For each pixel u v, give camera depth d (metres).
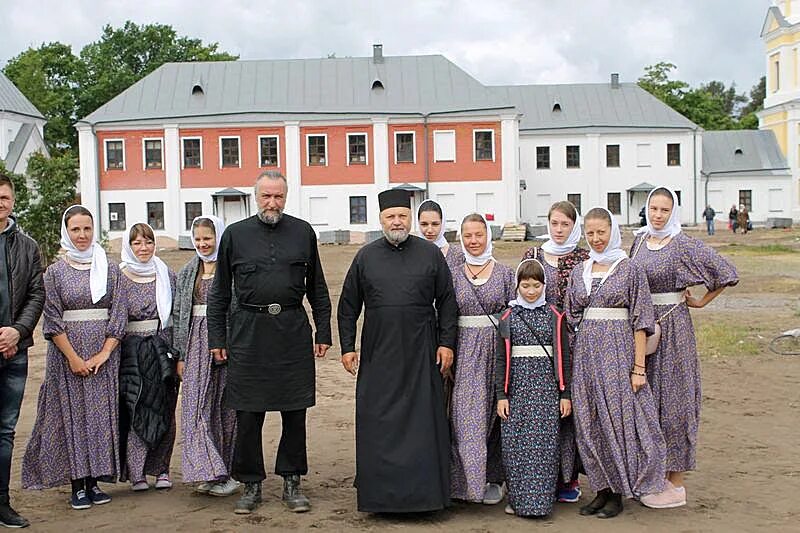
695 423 6.23
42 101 61.22
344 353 6.35
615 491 5.95
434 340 6.22
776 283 22.47
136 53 65.19
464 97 49.56
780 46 60.53
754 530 5.66
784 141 59.75
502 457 6.17
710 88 109.38
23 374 5.96
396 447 6.00
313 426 8.86
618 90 59.31
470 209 48.16
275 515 6.15
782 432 8.37
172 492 6.78
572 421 6.21
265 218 6.23
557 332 6.08
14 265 5.85
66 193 28.27
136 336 6.67
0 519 5.89
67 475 6.37
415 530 5.77
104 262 6.45
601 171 57.00
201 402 6.52
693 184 56.88
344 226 48.09
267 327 6.18
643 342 6.04
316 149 48.03
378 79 50.41
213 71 50.66
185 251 42.16
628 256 6.58
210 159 47.66
